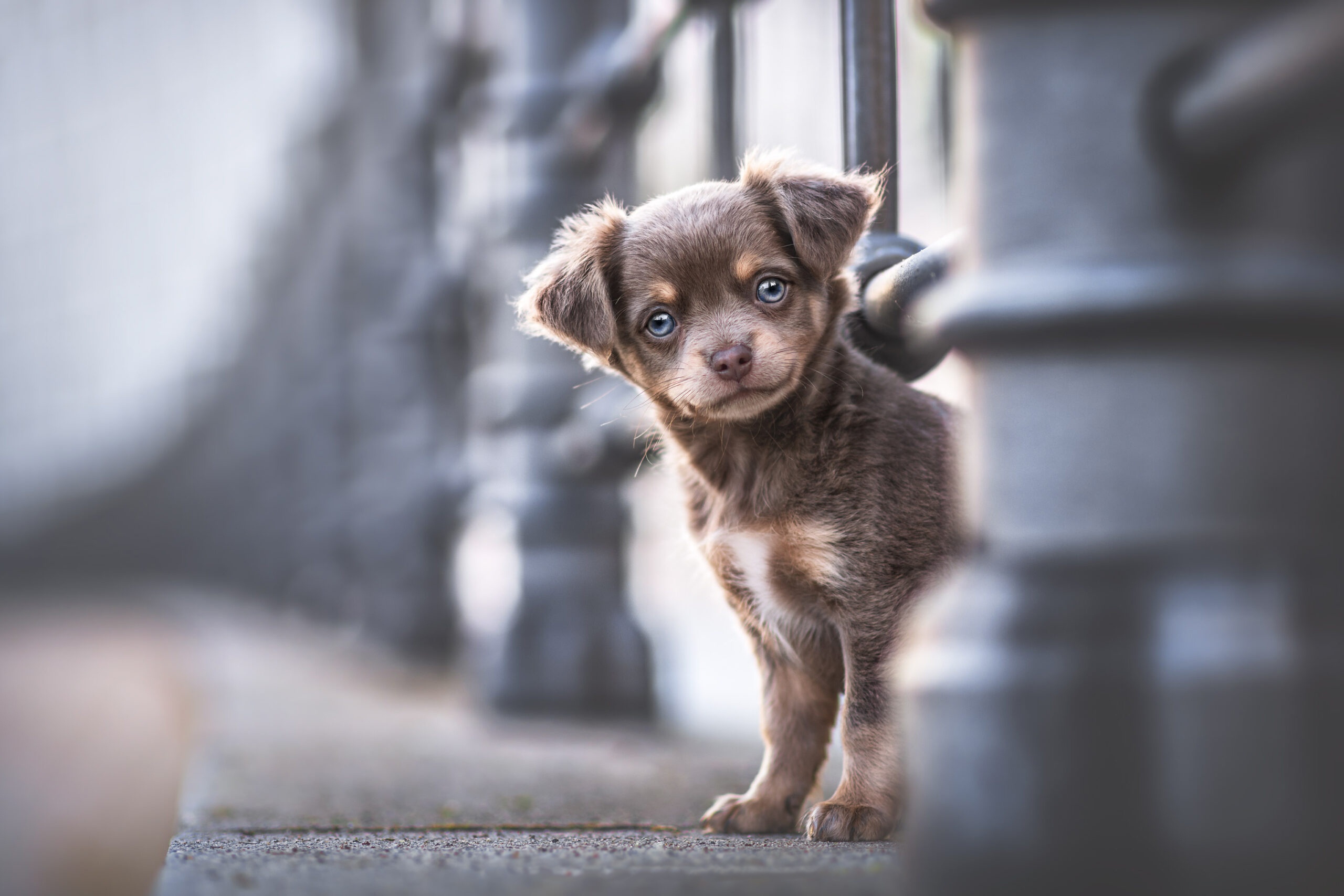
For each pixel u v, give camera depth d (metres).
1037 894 1.46
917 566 2.78
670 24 5.16
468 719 6.89
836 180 3.25
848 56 3.35
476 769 4.57
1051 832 1.45
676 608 10.30
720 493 3.15
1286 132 1.36
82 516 36.78
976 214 1.62
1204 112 1.38
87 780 6.85
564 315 3.51
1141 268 1.45
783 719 3.09
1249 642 1.39
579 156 6.86
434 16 10.80
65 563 37.34
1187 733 1.40
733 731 6.21
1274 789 1.38
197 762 4.93
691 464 3.28
